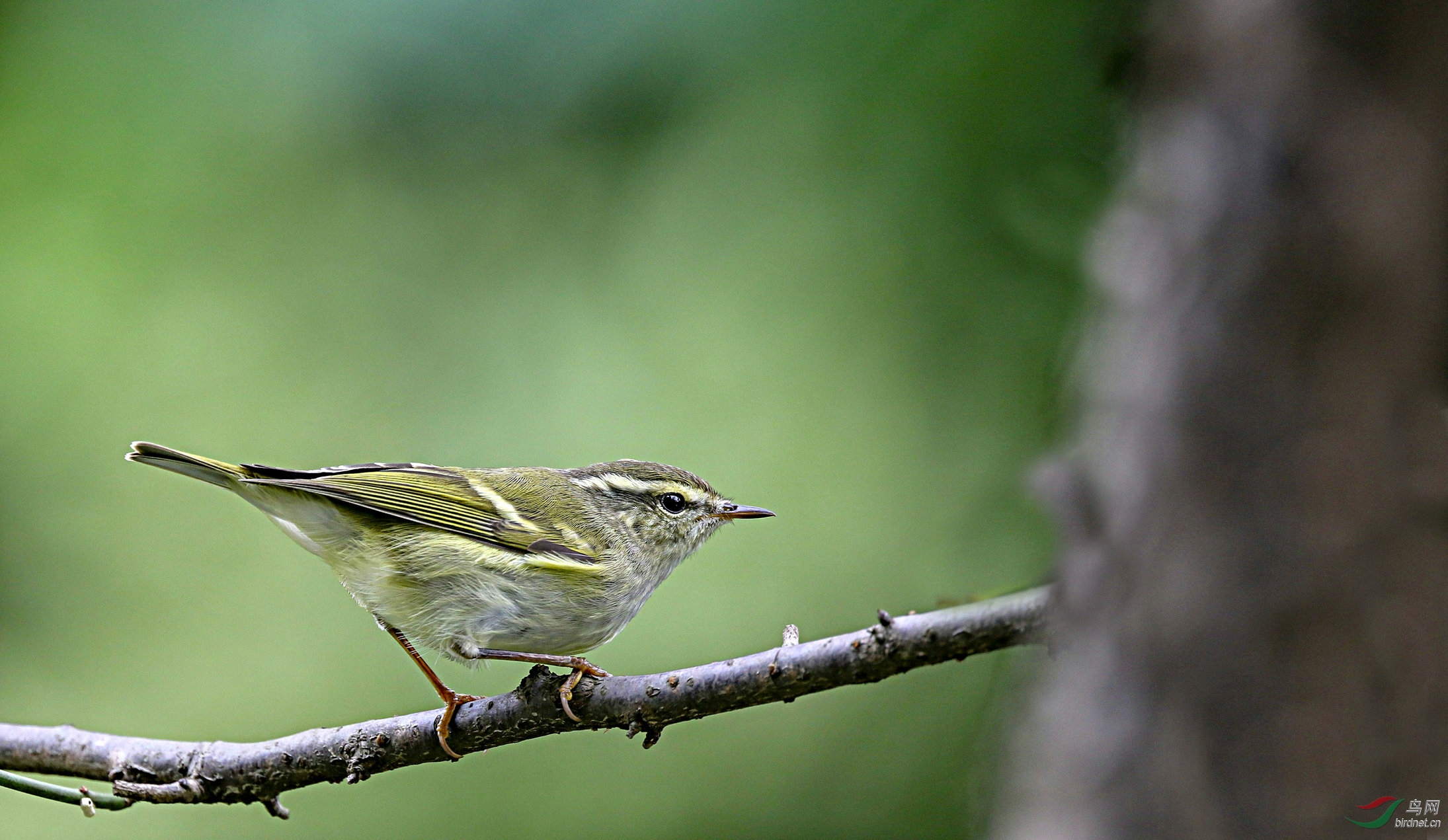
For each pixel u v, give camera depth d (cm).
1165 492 533
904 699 1282
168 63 1166
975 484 1165
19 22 1207
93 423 1348
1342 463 508
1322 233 518
